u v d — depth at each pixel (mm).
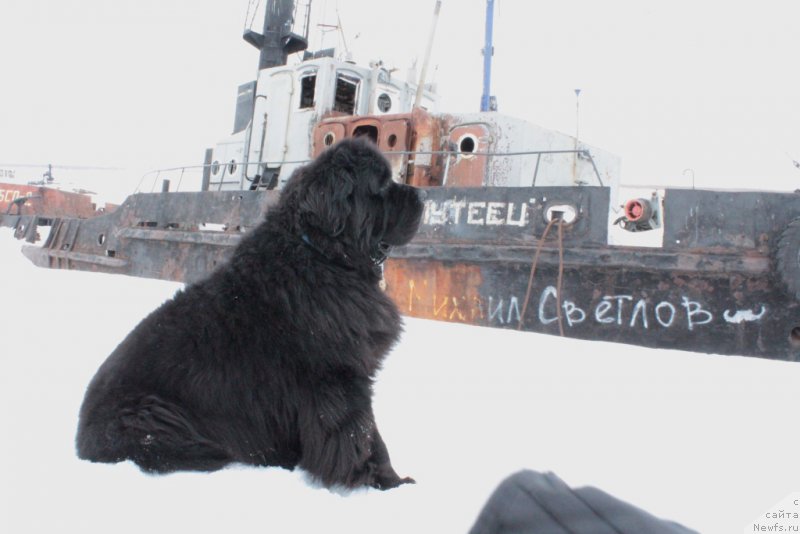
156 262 11383
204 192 10539
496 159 8453
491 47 15508
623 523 1030
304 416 2971
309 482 2930
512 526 1080
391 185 3170
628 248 6488
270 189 9781
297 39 13250
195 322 3023
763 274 5824
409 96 10750
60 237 14305
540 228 7031
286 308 2967
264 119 10633
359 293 3104
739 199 6008
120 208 12672
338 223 3006
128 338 3168
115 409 2883
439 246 7582
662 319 6328
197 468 2820
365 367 3066
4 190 21312
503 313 7227
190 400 2900
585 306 6727
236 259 3238
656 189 7426
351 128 8906
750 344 5941
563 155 9164
